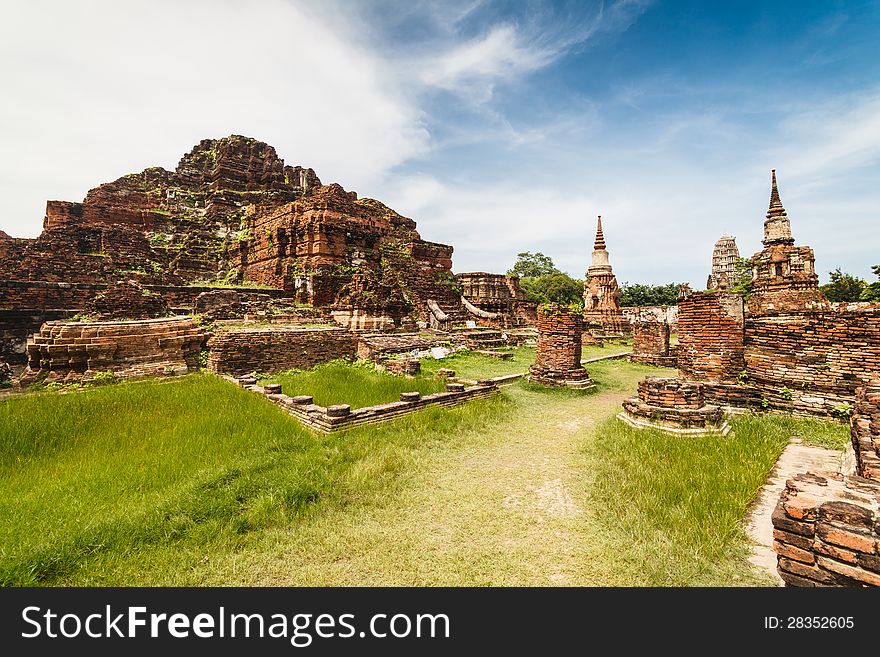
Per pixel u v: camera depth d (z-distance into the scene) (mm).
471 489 6980
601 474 7340
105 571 4672
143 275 27953
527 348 28391
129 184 37906
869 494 3561
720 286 39594
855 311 9492
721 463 7352
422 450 8641
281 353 17062
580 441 9484
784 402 10359
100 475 6938
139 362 13758
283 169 42469
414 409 10875
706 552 4824
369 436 9070
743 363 11328
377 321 24875
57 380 12125
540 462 8273
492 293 40438
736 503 5781
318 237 28594
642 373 21078
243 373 15875
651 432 9227
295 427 9336
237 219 37094
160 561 4902
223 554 5082
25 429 8398
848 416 9359
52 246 27531
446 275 40688
